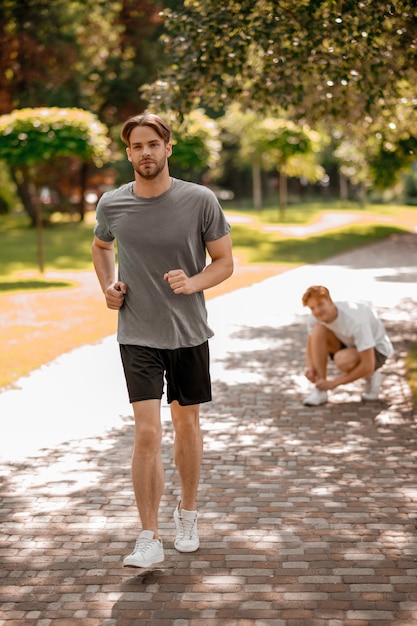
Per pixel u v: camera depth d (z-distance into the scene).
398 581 3.57
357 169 29.94
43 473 5.08
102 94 35.59
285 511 4.41
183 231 3.56
